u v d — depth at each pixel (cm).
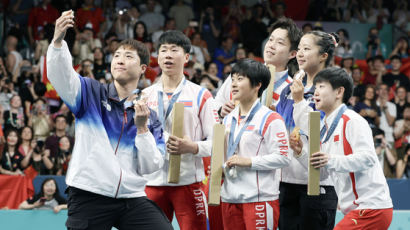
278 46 495
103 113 370
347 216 425
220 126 417
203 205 473
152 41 1220
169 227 381
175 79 475
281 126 425
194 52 1160
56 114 980
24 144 874
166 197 472
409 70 1248
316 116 397
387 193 422
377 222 414
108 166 362
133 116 375
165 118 468
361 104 1058
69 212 367
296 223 475
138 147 363
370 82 1214
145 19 1280
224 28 1313
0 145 877
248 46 1262
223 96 521
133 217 374
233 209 431
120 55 379
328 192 462
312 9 1402
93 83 373
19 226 645
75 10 1212
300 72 473
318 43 473
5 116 963
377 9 1443
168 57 466
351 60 1209
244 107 442
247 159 418
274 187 430
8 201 802
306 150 454
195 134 472
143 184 378
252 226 420
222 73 1201
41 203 760
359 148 412
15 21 1246
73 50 1120
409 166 988
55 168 872
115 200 367
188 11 1310
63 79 348
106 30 1252
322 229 463
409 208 877
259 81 434
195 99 471
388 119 1073
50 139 887
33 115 972
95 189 357
